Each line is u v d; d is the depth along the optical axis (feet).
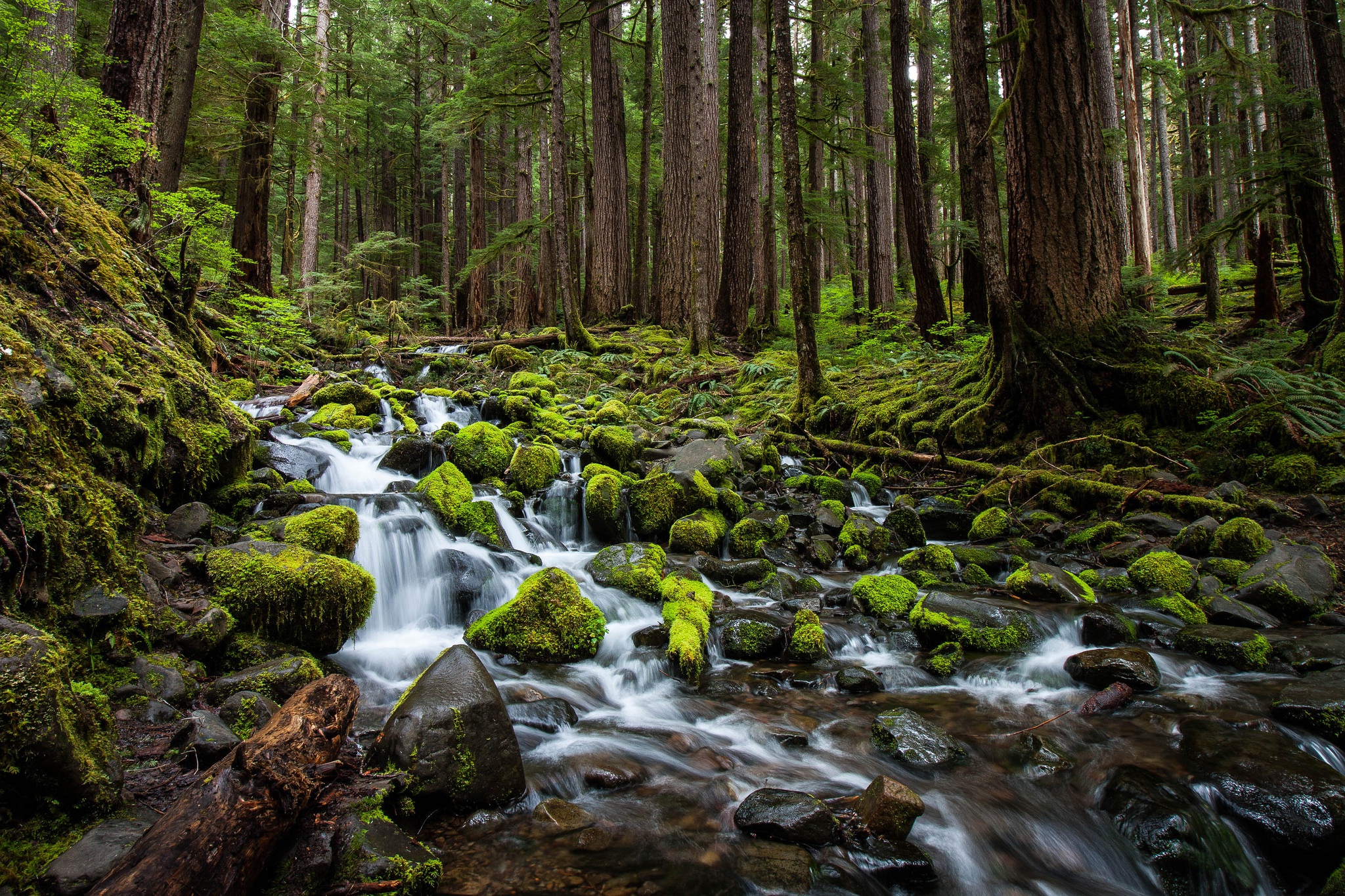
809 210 56.08
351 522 15.20
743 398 37.37
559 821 8.98
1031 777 10.45
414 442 22.98
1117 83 66.54
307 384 30.53
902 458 27.94
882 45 71.77
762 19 67.26
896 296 76.13
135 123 22.77
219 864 6.22
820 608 17.57
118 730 8.54
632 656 14.51
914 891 8.36
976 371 29.96
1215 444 23.45
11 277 12.71
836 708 12.78
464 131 68.08
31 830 6.62
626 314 58.23
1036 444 25.94
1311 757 10.14
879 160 53.47
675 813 9.39
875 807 9.12
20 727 6.57
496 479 23.43
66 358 11.82
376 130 89.35
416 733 8.98
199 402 16.19
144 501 13.35
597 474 23.62
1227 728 11.23
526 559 18.34
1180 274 55.21
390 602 15.61
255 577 11.98
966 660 14.66
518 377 36.99
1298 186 31.63
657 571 18.26
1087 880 8.73
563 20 57.47
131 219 20.39
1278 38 38.24
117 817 7.10
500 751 9.33
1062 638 15.37
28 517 8.71
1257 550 17.99
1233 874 8.75
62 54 24.00
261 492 16.57
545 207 95.09
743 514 23.66
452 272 105.19
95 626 9.34
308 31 65.21
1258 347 29.45
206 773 7.45
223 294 36.09
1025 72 26.58
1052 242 26.73
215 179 48.32
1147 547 19.38
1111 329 26.53
